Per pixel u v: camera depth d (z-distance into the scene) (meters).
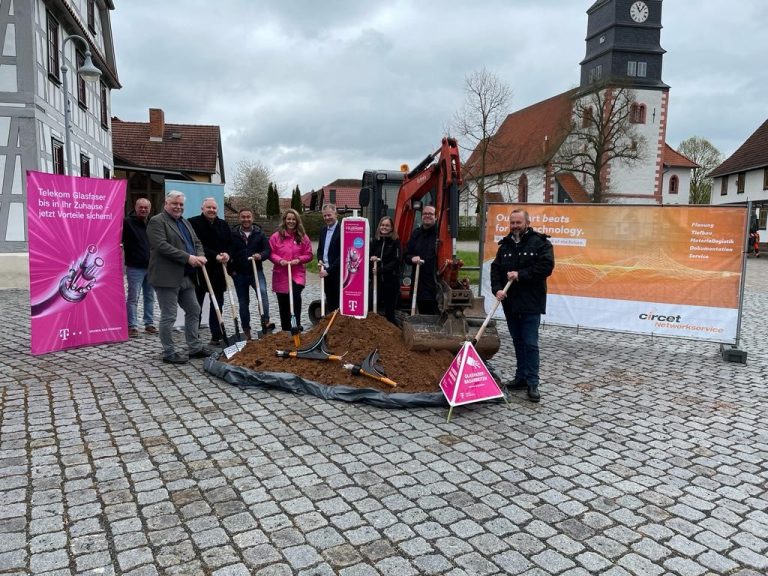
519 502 3.57
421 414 5.08
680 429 4.87
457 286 7.30
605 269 8.17
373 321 6.69
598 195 42.31
